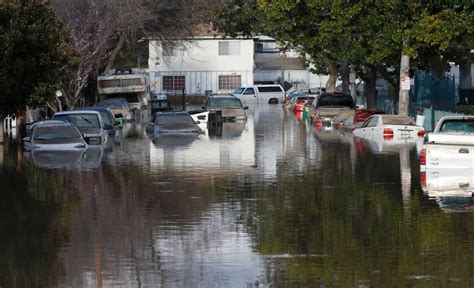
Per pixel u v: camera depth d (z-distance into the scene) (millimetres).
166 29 93125
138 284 16469
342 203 26812
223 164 39781
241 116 81062
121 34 89438
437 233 21375
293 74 155125
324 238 20984
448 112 61594
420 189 29859
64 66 59812
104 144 53438
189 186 31625
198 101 131875
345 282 16359
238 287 16109
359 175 34594
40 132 50188
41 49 53906
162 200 27969
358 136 59281
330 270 17406
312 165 39031
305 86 154750
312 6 63062
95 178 34281
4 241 21047
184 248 19953
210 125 74375
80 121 54781
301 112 100875
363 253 19062
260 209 25859
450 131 33562
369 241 20469
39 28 52844
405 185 31047
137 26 85688
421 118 59281
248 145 51938
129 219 24188
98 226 23047
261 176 34719
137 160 41969
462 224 22641
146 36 92688
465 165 30734
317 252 19266
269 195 28969
